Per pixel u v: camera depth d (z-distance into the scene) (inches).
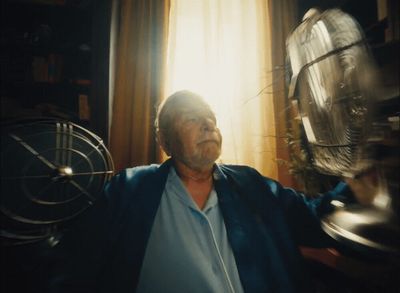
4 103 61.7
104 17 71.3
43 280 31.4
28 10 74.9
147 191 34.4
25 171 35.6
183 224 32.8
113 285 30.2
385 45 23.2
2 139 34.4
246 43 76.0
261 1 79.5
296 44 27.9
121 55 69.9
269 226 33.6
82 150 40.5
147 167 39.2
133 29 71.7
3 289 43.0
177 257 30.9
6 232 37.5
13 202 35.4
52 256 31.7
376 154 22.5
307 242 33.8
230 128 73.3
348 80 22.3
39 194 36.7
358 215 24.7
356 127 22.5
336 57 22.9
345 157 24.9
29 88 75.4
